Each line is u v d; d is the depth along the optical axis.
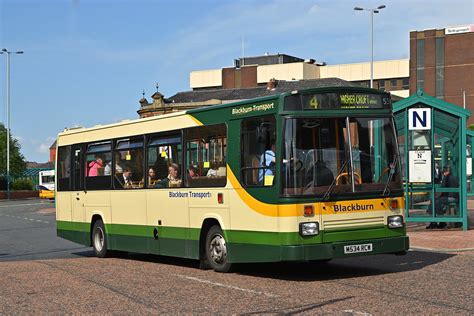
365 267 12.41
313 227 10.39
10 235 25.38
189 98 77.31
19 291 10.69
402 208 11.23
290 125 10.53
